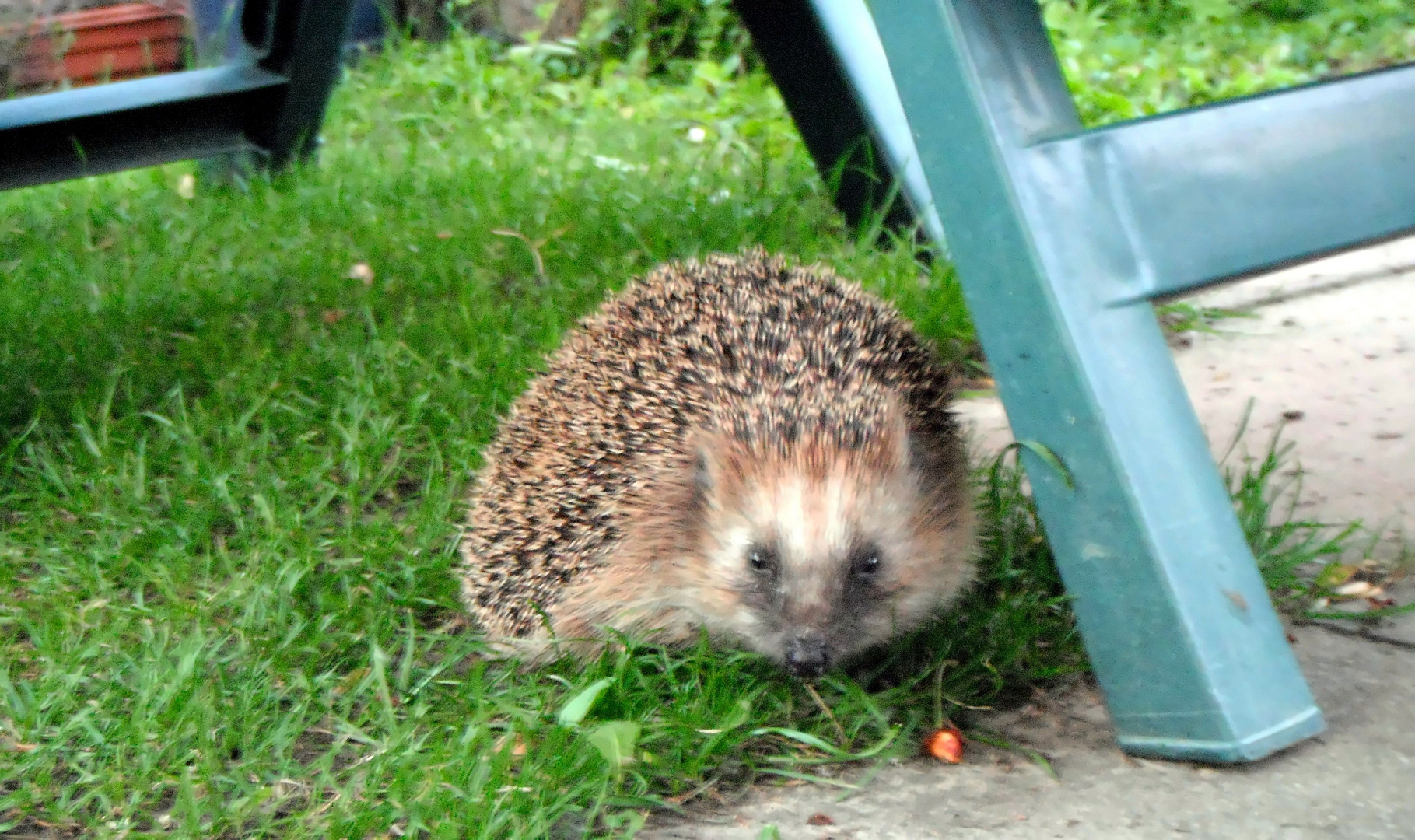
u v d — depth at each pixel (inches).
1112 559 33.2
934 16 33.1
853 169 51.4
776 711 35.5
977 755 34.3
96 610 37.9
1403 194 33.8
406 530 40.6
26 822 33.8
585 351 40.7
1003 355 33.7
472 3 91.7
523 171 59.5
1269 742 32.8
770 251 49.4
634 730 33.6
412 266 51.1
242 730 35.0
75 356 46.4
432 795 33.1
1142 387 33.0
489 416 43.8
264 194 59.7
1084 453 33.1
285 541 39.2
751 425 38.1
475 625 39.1
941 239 48.6
